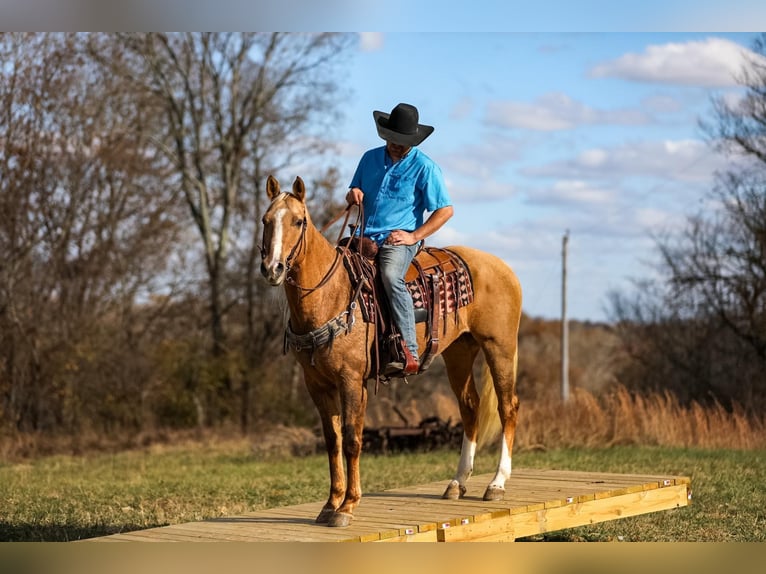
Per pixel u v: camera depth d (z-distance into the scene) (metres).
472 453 7.77
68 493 11.73
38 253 24.84
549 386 35.72
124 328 27.05
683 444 17.61
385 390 27.08
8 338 23.89
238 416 28.31
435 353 7.23
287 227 6.00
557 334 52.28
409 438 17.64
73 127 25.50
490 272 7.80
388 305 6.80
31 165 24.09
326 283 6.40
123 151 26.67
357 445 6.51
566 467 13.57
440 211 7.16
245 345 29.47
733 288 27.17
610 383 30.64
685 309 28.39
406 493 7.89
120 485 12.77
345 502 6.51
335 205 29.23
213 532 6.32
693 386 27.73
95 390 25.23
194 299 29.48
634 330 30.44
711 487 11.13
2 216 23.62
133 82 27.95
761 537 8.14
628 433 17.62
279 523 6.60
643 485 7.84
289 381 29.56
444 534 6.34
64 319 25.02
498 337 7.75
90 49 25.86
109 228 26.45
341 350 6.44
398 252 6.86
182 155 30.25
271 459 17.67
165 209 28.39
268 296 29.17
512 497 7.35
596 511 7.44
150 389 26.39
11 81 23.80
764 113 26.41
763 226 26.47
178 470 15.49
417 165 7.18
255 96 30.52
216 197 31.27
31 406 24.17
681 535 8.32
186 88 30.27
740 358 27.39
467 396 7.88
